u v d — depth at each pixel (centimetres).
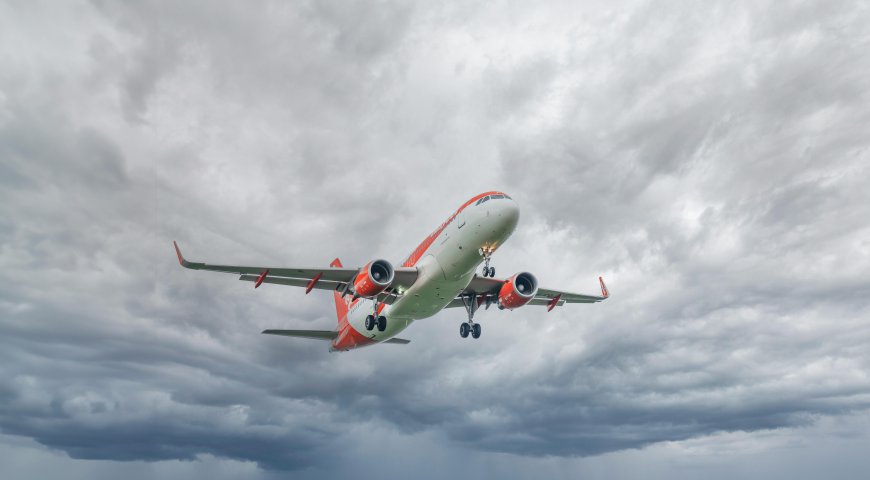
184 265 3434
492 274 3098
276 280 3684
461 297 3997
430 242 3338
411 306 3506
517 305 3653
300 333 4406
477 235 2998
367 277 3184
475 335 3900
